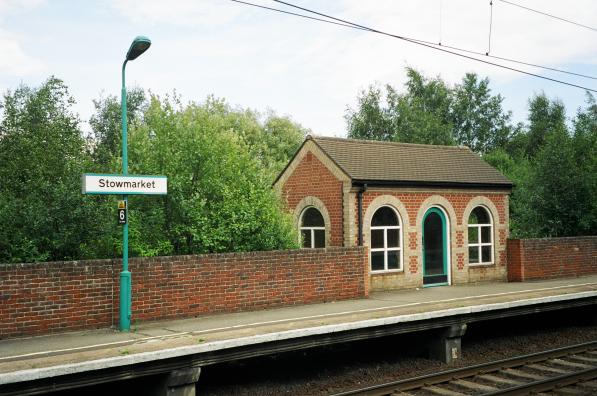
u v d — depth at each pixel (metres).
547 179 22.58
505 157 37.19
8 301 10.06
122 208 10.96
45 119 18.41
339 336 10.57
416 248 17.30
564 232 22.73
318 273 14.12
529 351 13.02
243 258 12.88
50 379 7.72
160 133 14.43
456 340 12.23
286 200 17.22
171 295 11.86
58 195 11.77
